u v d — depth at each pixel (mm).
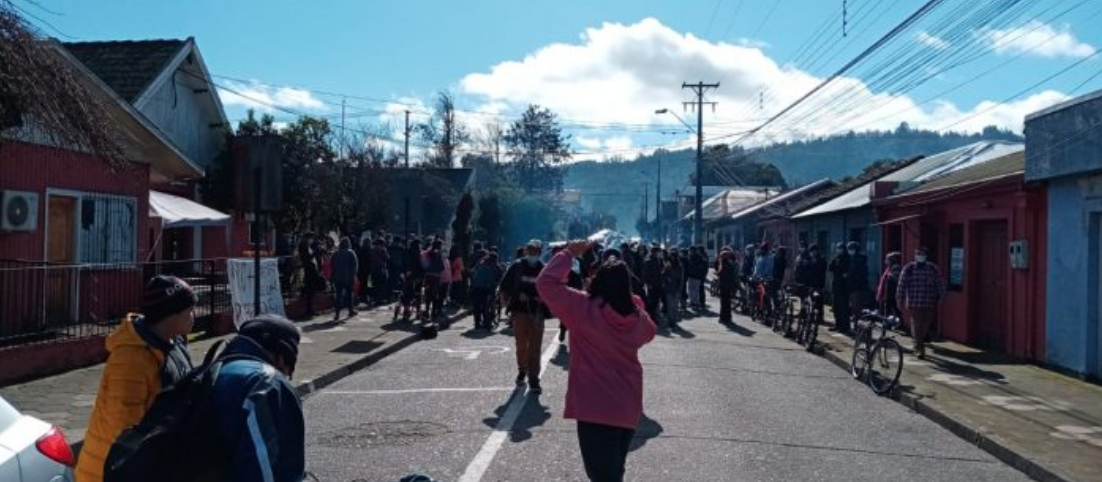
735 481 7754
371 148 41062
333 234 36344
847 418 10844
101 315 14469
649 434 9516
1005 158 21609
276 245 28578
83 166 15656
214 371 3496
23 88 9359
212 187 29047
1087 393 12266
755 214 48031
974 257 17859
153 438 3379
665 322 23031
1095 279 13430
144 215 17234
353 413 10617
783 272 24594
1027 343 15391
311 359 14531
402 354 16219
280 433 3408
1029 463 8461
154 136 16500
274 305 16656
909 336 19266
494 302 21234
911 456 8984
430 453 8547
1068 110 13914
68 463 4141
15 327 11953
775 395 12266
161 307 4477
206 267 17406
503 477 7707
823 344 17469
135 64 25969
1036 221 15305
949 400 11516
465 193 36156
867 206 24141
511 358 15562
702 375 13852
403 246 25328
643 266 21516
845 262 20125
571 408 5684
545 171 90000
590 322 5625
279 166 12938
